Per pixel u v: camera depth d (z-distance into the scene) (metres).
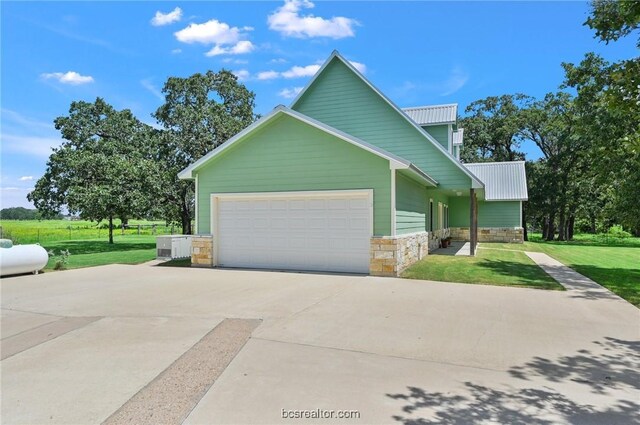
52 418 3.39
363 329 5.93
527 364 4.56
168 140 24.52
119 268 13.21
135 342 5.42
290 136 11.97
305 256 11.97
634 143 7.69
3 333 5.95
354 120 16.19
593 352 4.96
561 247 23.88
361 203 11.30
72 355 4.95
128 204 21.66
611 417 3.35
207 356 4.86
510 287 9.35
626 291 8.90
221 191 12.88
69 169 22.20
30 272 11.81
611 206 13.39
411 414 3.39
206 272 11.90
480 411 3.45
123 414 3.45
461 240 26.88
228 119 25.73
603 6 8.84
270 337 5.58
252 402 3.64
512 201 25.78
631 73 6.46
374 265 11.00
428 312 6.95
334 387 3.95
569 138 28.73
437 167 15.40
